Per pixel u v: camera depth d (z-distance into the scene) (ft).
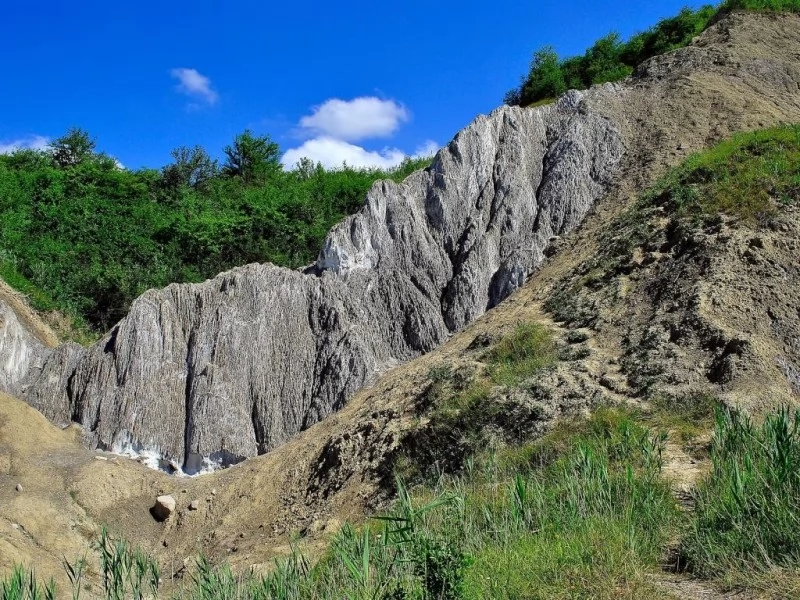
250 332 63.72
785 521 18.76
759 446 24.30
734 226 45.32
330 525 41.93
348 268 67.26
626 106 75.61
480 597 18.21
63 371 65.31
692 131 68.90
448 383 46.98
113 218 102.32
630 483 23.49
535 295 56.03
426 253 67.26
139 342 63.82
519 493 24.47
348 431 50.19
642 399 36.24
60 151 137.08
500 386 42.45
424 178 72.13
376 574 21.95
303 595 23.15
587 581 18.61
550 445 33.91
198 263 96.78
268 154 143.43
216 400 60.29
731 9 93.25
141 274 90.94
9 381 64.59
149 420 60.80
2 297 76.28
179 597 26.73
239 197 117.08
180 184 120.88
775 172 48.83
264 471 53.67
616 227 56.90
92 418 61.82
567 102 77.92
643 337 40.96
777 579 17.03
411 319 63.62
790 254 42.50
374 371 60.75
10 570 42.45
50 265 90.12
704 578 18.44
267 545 44.52
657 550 20.36
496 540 22.85
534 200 69.31
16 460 55.36
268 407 60.75
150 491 55.88
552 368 41.63
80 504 53.31
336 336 62.90
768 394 33.32
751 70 78.07
